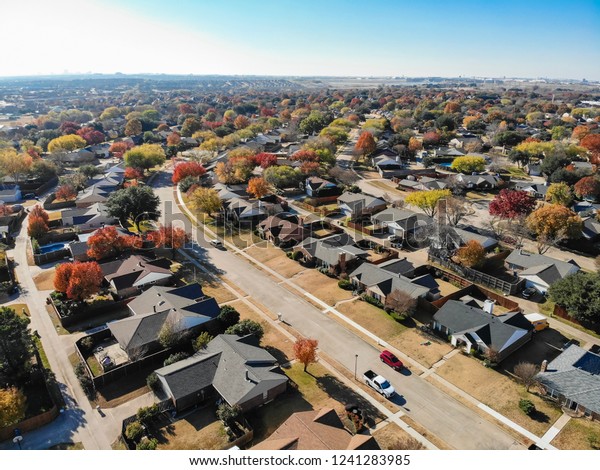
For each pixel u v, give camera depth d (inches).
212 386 1520.7
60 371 1689.2
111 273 2377.0
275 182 4013.3
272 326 1975.9
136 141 6673.2
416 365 1716.3
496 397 1542.8
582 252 2859.3
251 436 1353.3
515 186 4210.1
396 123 7367.1
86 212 3314.5
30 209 3631.9
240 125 7716.5
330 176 4333.2
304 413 1300.4
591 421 1428.4
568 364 1603.1
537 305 2165.4
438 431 1385.3
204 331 1873.8
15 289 2313.0
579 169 4200.3
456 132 6988.2
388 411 1470.2
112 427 1414.9
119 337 1793.8
